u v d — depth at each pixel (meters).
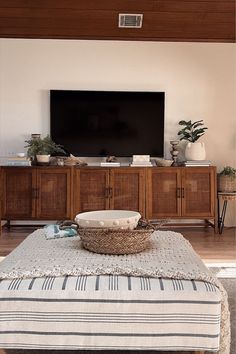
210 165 4.18
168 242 1.65
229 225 4.58
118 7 3.79
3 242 3.65
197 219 4.17
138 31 4.24
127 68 4.51
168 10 3.83
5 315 1.18
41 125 4.48
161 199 4.04
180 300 1.17
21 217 3.99
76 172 4.00
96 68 4.49
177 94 4.54
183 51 4.53
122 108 4.45
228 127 4.56
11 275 1.23
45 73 4.46
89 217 1.54
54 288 1.19
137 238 1.43
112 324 1.17
